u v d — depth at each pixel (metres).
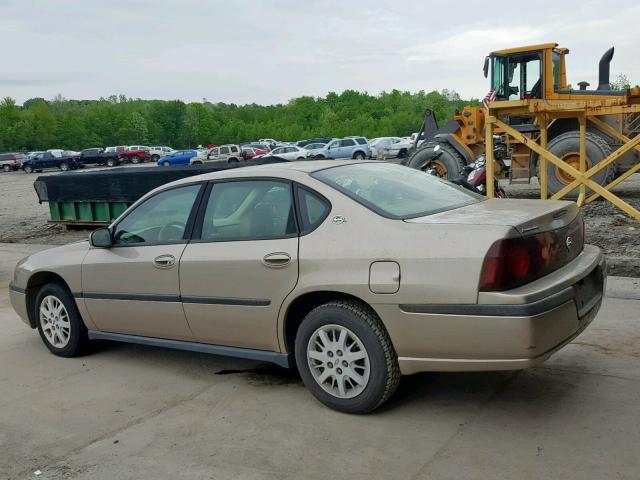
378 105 140.25
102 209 14.79
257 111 155.00
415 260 3.90
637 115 14.32
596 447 3.65
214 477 3.63
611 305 6.37
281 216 4.54
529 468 3.47
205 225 4.91
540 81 15.44
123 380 5.29
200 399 4.77
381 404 4.25
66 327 5.92
